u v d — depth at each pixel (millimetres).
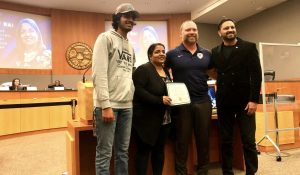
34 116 5906
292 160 3188
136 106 2133
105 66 1807
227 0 6980
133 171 2531
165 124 2191
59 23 7988
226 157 2410
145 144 2129
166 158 2541
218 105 2402
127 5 1961
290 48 4418
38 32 7832
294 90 4422
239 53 2289
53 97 6273
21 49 7547
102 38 1837
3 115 5336
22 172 3051
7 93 5551
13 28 7457
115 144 1982
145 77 2141
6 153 4043
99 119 1820
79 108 2521
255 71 2250
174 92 2178
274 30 7426
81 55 8141
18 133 5598
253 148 2312
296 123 4059
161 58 2260
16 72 7418
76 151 2156
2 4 7250
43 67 7848
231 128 2422
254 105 2225
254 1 7039
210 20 8562
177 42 8562
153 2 7707
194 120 2299
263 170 2820
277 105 3814
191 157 2664
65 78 7938
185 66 2318
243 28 8523
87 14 8281
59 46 7953
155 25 8695
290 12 6957
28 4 7586
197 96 2307
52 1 7441
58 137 5375
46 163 3396
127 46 2004
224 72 2338
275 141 3639
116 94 1870
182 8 8227
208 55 2434
